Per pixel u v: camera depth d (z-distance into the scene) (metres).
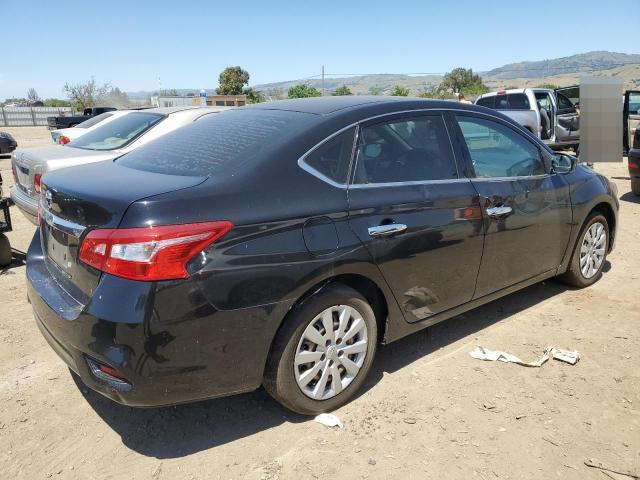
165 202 2.36
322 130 2.93
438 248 3.26
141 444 2.76
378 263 2.95
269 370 2.70
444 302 3.46
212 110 7.61
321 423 2.89
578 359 3.55
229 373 2.54
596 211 4.75
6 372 3.47
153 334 2.30
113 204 2.38
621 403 3.07
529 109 13.50
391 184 3.09
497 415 2.96
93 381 2.45
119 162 3.24
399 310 3.20
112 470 2.57
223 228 2.42
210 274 2.38
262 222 2.54
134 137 6.95
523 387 3.23
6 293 4.84
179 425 2.92
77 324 2.41
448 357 3.62
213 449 2.71
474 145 3.65
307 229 2.68
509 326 4.10
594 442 2.74
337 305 2.86
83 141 7.36
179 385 2.42
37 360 3.63
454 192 3.36
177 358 2.37
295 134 2.87
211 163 2.77
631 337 3.88
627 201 8.84
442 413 2.98
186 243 2.33
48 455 2.68
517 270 3.93
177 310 2.33
